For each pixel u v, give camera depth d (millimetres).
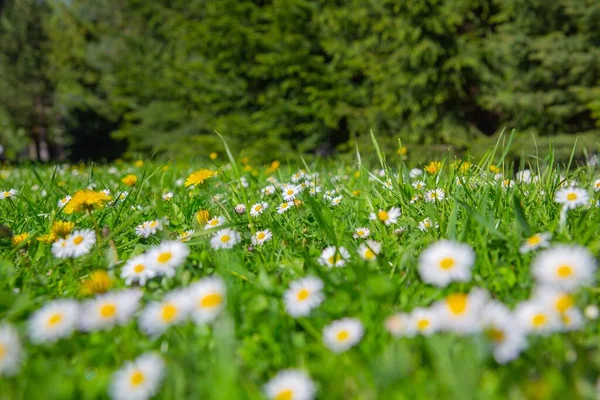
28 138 10031
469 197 686
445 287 474
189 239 625
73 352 430
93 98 8773
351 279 508
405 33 3840
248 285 513
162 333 430
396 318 409
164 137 5262
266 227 682
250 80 4707
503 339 364
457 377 345
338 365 387
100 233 675
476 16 4191
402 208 707
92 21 9109
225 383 352
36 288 532
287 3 4348
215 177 1026
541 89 3898
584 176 800
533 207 669
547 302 385
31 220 774
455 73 3852
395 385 357
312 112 4230
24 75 9531
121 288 516
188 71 5070
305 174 1072
